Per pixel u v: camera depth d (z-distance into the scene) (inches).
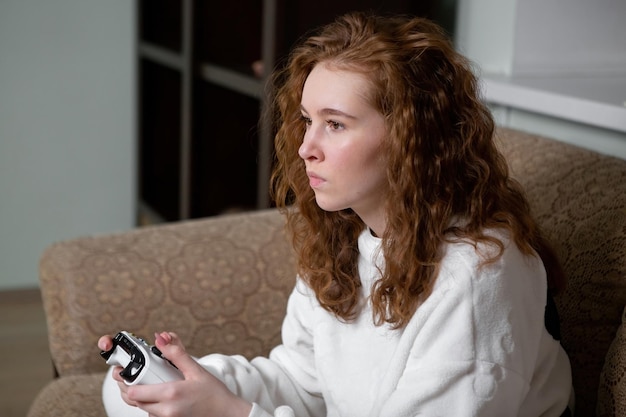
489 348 35.8
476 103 39.1
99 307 52.0
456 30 73.8
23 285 113.8
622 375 40.1
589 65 68.1
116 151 114.3
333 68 37.0
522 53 66.6
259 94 76.4
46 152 111.5
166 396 36.4
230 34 92.5
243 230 56.2
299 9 73.0
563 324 44.8
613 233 43.3
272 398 44.6
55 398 47.8
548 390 40.2
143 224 113.9
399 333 39.6
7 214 111.7
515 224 38.5
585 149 50.3
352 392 41.2
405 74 36.7
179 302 52.9
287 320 46.9
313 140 37.3
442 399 35.6
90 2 109.3
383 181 37.7
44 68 109.1
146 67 110.1
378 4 75.4
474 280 36.2
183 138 94.2
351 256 42.7
